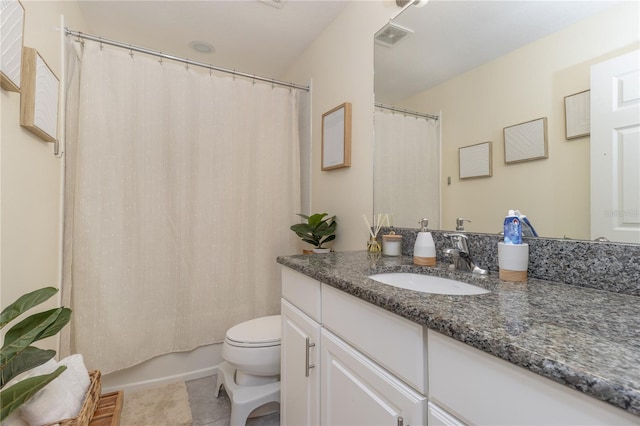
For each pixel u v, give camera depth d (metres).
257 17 1.98
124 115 1.77
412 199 1.43
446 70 1.27
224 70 2.09
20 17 1.03
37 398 0.84
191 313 1.95
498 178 1.08
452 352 0.58
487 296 0.73
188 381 1.93
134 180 1.80
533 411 0.45
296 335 1.21
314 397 1.07
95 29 2.09
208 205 2.01
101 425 0.98
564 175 0.89
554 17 0.91
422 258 1.18
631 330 0.53
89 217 1.67
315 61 2.25
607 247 0.79
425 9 1.36
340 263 1.22
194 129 1.98
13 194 1.08
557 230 0.90
